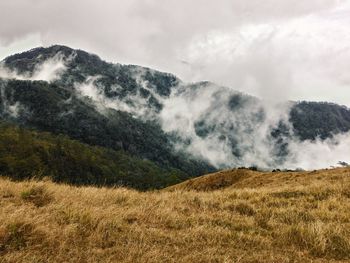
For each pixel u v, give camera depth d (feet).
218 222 32.99
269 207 41.86
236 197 49.42
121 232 26.61
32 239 23.31
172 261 22.15
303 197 48.03
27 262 20.24
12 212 27.04
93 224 27.02
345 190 52.31
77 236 24.90
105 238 25.22
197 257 23.24
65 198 33.65
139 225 29.25
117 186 49.32
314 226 31.60
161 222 31.07
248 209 39.40
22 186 36.76
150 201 38.65
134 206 34.71
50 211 29.25
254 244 27.63
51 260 21.02
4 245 22.34
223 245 26.73
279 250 26.86
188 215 35.04
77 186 46.11
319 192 51.11
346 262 25.41
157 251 23.26
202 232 28.71
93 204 33.94
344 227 32.83
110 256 22.03
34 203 31.55
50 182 43.39
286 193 51.08
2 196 32.60
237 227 32.32
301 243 28.78
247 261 23.56
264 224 34.17
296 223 34.68
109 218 28.68
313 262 24.73
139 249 23.41
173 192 49.06
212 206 41.06
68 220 27.53
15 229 23.97
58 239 23.73
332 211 39.09
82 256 21.90
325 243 28.25
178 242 26.07
